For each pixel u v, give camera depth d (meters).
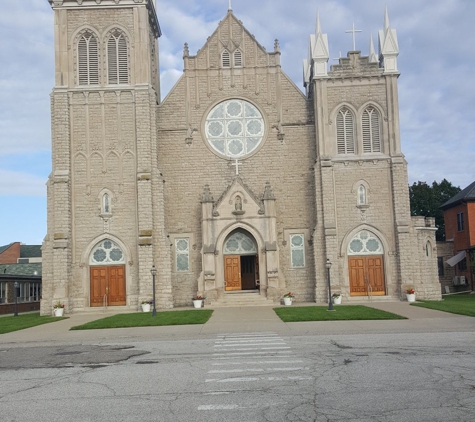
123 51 44.84
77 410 12.04
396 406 11.57
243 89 47.34
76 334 27.75
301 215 46.09
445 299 47.53
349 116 45.47
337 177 44.72
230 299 43.47
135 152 43.69
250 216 44.47
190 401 12.45
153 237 43.09
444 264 65.44
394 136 44.88
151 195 43.22
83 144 43.94
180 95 47.25
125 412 11.73
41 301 42.69
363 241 44.47
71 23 44.88
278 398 12.46
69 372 16.70
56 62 44.25
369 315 31.28
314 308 37.84
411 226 44.66
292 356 18.09
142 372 16.16
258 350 19.72
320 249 44.16
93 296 43.19
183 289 45.47
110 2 44.72
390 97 45.25
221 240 44.44
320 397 12.45
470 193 62.25
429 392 12.68
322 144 44.81
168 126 46.91
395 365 15.97
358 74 45.38
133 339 25.05
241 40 47.78
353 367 15.80
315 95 45.50
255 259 48.66
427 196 87.06
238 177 45.00
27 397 13.47
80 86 44.25
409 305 38.81
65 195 42.75
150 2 46.16
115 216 43.38
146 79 44.28
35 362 19.00
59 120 43.53
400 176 44.41
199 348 20.91
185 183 46.44
